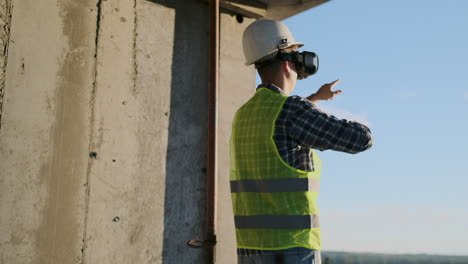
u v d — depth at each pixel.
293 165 1.73
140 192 2.65
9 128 2.19
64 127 2.38
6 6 2.26
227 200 3.11
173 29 2.99
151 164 2.73
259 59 1.97
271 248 1.64
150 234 2.65
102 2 2.64
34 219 2.21
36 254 2.20
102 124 2.54
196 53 3.10
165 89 2.88
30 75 2.29
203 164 3.00
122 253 2.52
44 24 2.38
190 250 2.82
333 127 1.66
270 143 1.73
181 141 2.90
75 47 2.49
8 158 2.17
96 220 2.44
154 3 2.91
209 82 2.98
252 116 1.86
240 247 1.81
